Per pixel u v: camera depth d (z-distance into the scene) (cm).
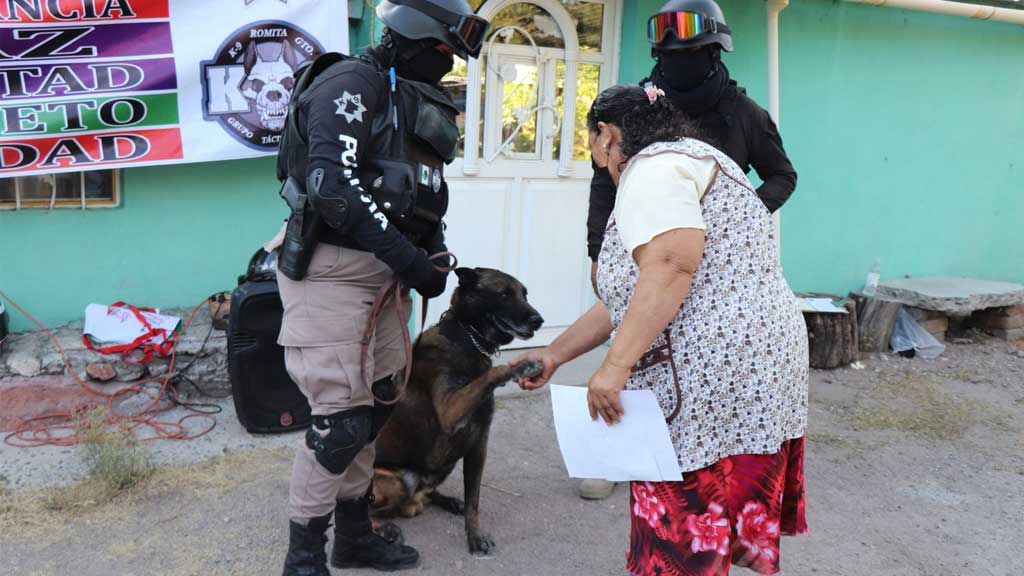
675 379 219
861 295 641
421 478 326
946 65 648
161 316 434
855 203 639
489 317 305
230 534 323
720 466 222
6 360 401
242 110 429
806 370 235
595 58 527
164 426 408
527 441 427
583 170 539
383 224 241
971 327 684
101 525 324
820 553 336
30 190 421
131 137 412
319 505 265
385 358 278
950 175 677
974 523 369
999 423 490
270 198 459
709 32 319
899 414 496
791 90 589
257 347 389
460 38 253
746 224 219
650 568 225
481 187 511
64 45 392
